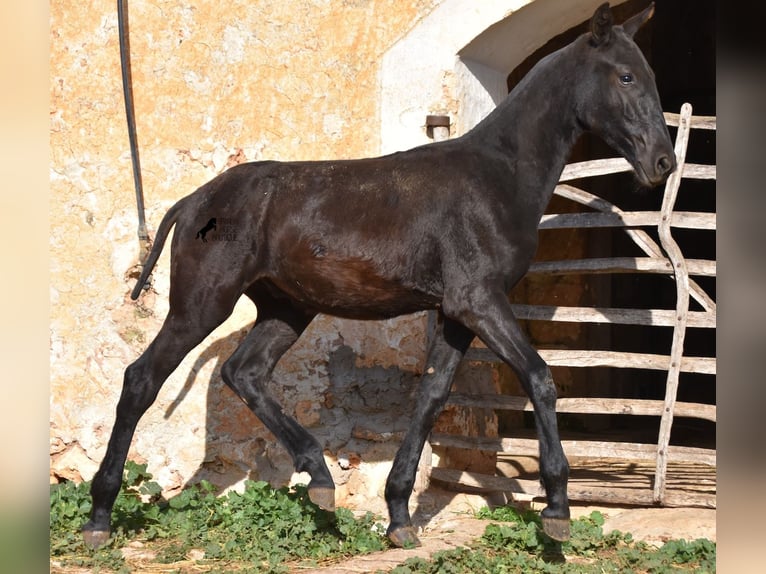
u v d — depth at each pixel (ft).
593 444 18.93
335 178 16.43
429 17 20.62
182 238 16.52
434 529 18.34
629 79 15.69
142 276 17.08
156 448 20.65
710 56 34.88
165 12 21.33
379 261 15.99
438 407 16.70
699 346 35.35
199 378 20.65
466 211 15.79
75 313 21.20
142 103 21.29
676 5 34.76
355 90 20.95
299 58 21.11
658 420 33.65
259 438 20.42
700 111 35.88
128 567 15.38
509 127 16.34
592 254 31.14
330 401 20.47
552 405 14.96
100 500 16.33
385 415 20.44
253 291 17.69
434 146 16.65
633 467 24.66
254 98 21.20
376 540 16.85
